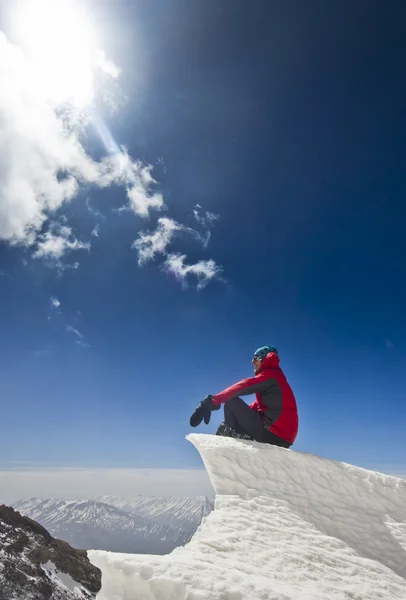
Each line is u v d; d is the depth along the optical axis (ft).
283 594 7.35
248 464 13.94
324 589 9.03
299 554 10.29
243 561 9.16
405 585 10.46
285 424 16.69
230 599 6.64
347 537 12.28
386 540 12.59
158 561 7.16
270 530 11.14
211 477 13.25
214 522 10.92
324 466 14.74
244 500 12.44
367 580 10.02
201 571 7.29
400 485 14.83
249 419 16.63
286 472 14.06
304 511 12.72
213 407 16.15
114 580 6.40
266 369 17.47
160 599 6.35
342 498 13.82
